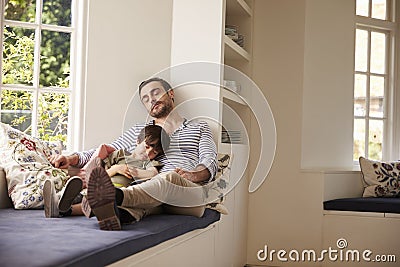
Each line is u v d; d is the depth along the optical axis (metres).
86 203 3.36
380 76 6.38
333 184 5.58
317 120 5.79
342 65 6.01
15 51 4.74
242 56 5.41
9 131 4.19
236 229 5.12
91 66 4.77
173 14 4.85
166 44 4.85
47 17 4.81
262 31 5.71
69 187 3.42
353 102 6.09
